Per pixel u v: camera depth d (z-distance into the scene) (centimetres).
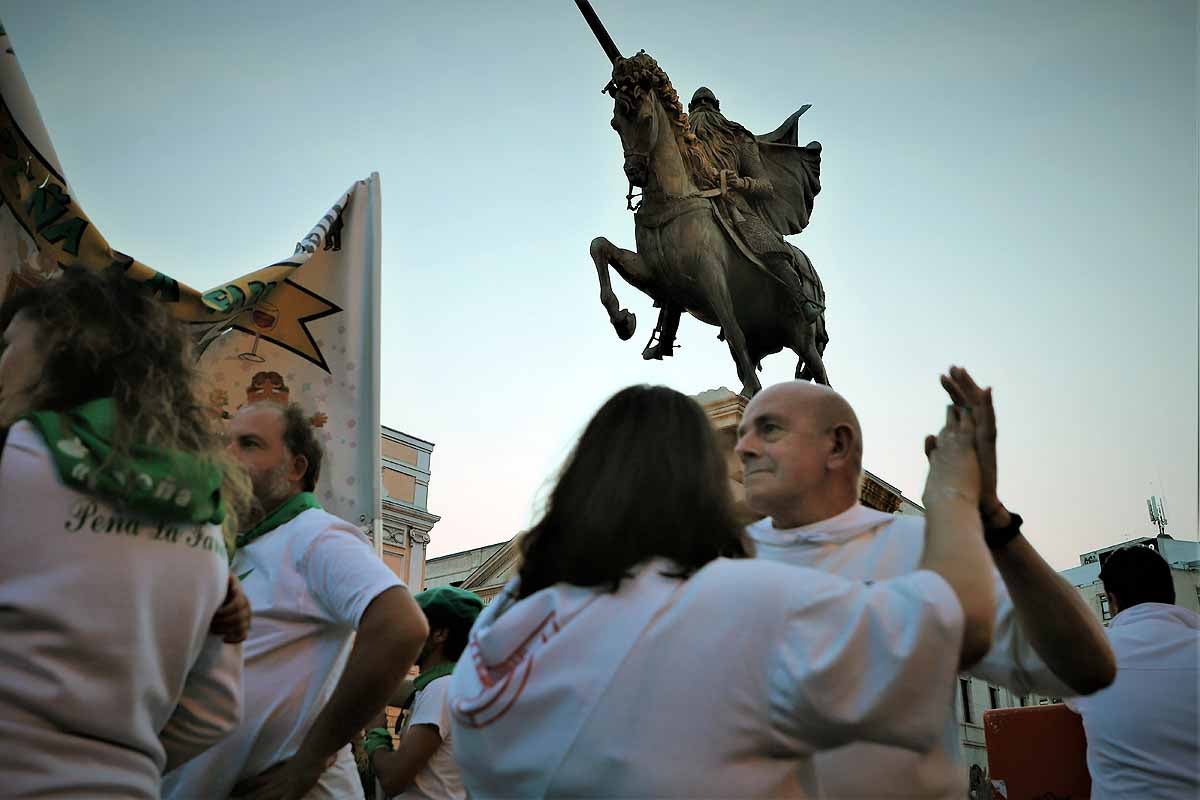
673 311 863
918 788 212
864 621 136
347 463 363
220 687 196
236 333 355
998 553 198
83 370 180
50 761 158
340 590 256
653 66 824
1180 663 329
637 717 143
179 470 178
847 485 262
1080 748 414
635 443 168
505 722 153
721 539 166
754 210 896
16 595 160
